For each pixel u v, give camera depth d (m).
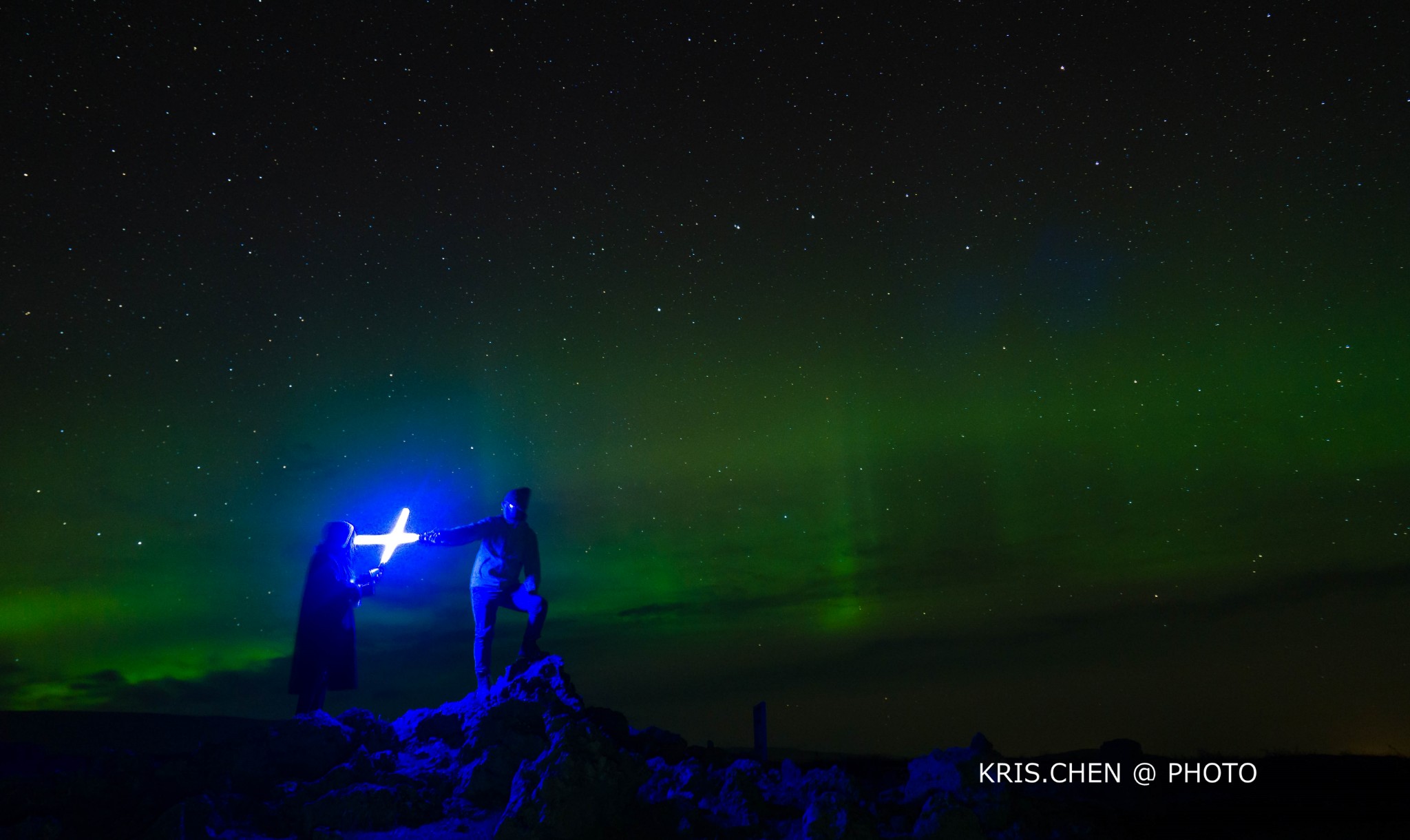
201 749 6.42
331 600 8.00
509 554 8.45
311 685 7.75
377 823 5.59
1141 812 6.35
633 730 8.05
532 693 7.27
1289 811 6.30
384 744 6.84
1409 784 6.99
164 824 5.09
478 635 8.32
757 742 7.90
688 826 5.30
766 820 5.42
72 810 5.72
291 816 5.66
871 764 8.62
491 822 5.70
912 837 5.20
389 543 8.35
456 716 7.20
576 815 5.32
